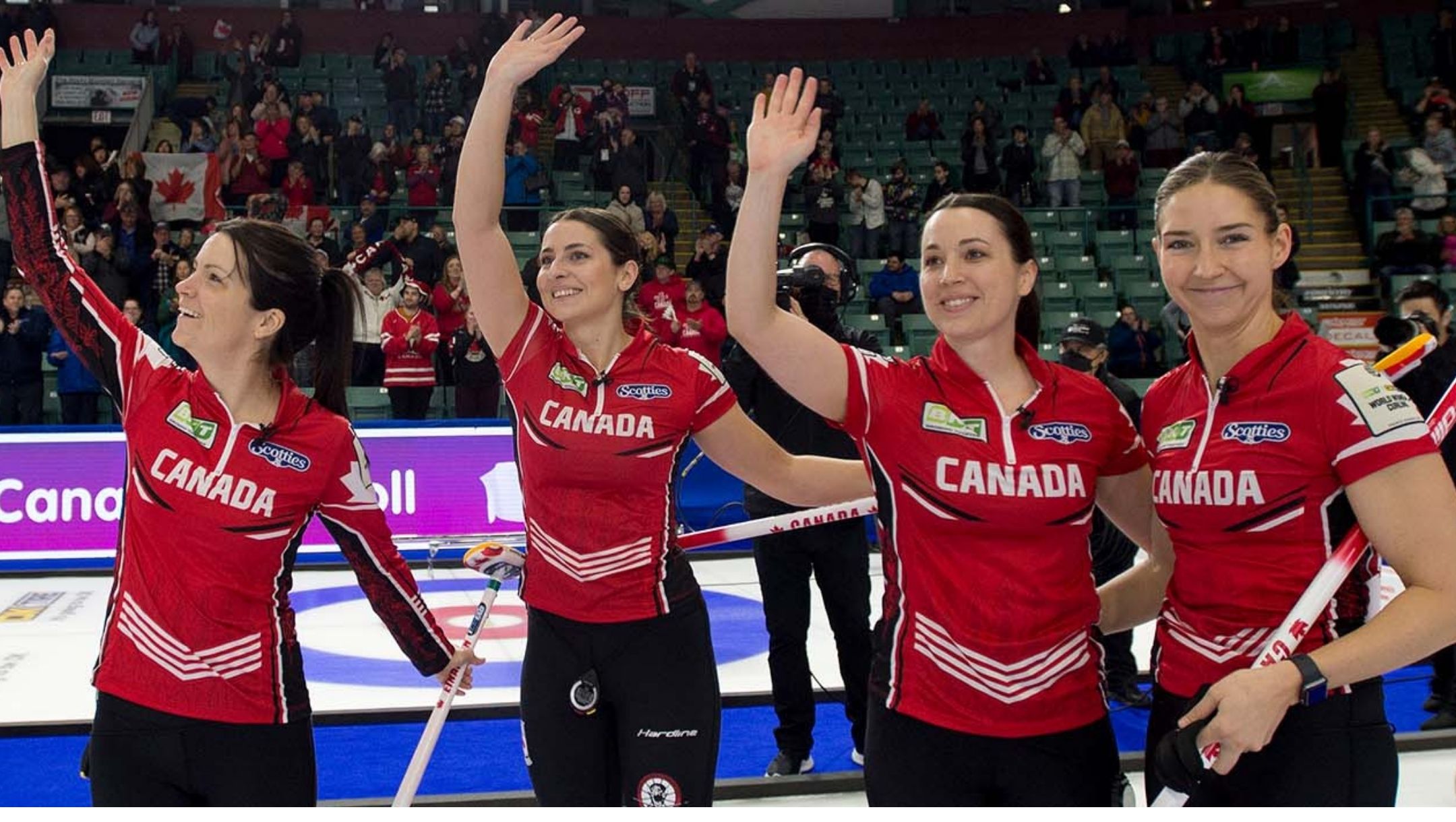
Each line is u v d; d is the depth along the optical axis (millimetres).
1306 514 2051
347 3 21062
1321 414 2023
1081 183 16734
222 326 2391
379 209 13953
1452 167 15594
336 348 2592
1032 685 2227
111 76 17875
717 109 17219
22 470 8383
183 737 2328
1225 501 2100
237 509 2352
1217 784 2145
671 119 18062
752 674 5734
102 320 2520
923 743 2268
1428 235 14516
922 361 2402
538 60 2635
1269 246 2135
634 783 2881
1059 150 15836
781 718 4363
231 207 14914
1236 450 2092
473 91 17125
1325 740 2025
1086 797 2271
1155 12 21828
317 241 12367
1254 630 2082
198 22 19812
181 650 2328
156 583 2342
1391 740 2068
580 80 19828
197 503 2340
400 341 10195
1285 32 19359
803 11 21672
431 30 20344
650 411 2879
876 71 20891
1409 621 1855
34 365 10617
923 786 2270
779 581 4348
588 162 16969
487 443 8930
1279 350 2096
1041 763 2230
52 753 4555
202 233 13383
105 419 11781
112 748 2340
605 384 2900
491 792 4137
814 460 3076
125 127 18172
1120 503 2471
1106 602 2576
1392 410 1969
